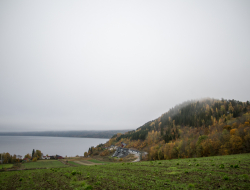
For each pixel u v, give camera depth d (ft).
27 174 88.17
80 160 403.13
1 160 377.91
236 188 38.75
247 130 213.46
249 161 72.54
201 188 41.55
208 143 228.02
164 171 67.87
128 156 478.59
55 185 58.13
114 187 49.65
